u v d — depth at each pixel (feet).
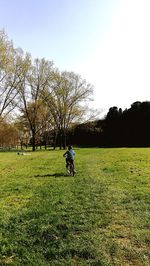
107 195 46.19
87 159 118.01
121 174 68.85
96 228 30.58
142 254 24.21
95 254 24.31
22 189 53.62
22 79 204.23
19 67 181.06
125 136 307.58
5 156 156.46
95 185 55.42
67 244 26.53
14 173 78.64
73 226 31.07
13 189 53.88
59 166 93.61
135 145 299.38
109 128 316.40
